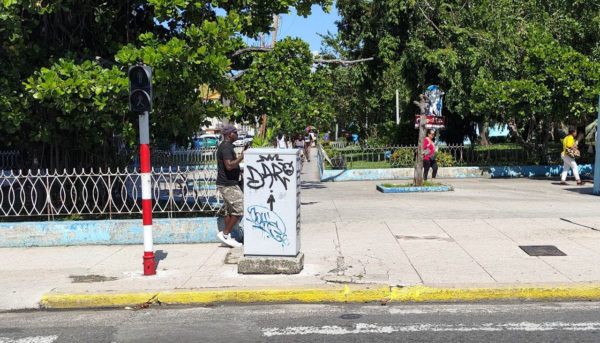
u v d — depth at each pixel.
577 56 19.58
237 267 8.08
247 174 7.71
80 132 11.79
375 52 27.64
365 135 42.59
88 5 11.70
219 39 10.09
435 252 8.71
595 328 5.61
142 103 7.59
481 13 22.94
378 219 11.66
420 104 17.45
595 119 23.45
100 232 10.10
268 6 13.16
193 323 6.13
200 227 10.03
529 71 20.12
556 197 15.03
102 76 9.95
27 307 6.84
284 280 7.34
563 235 9.70
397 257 8.45
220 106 11.05
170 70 9.79
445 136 28.81
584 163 23.58
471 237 9.73
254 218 7.71
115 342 5.57
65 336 5.80
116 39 12.82
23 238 10.05
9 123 10.99
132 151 12.47
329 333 5.66
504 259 8.19
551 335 5.43
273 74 14.46
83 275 7.98
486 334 5.50
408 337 5.47
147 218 7.83
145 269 7.83
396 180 21.81
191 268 8.18
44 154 12.41
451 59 22.84
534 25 22.17
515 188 17.64
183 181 10.34
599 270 7.48
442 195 15.84
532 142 24.88
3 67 10.98
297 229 7.80
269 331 5.77
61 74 10.19
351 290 6.83
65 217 11.78
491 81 20.67
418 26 25.14
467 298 6.73
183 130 11.29
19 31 10.59
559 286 6.75
